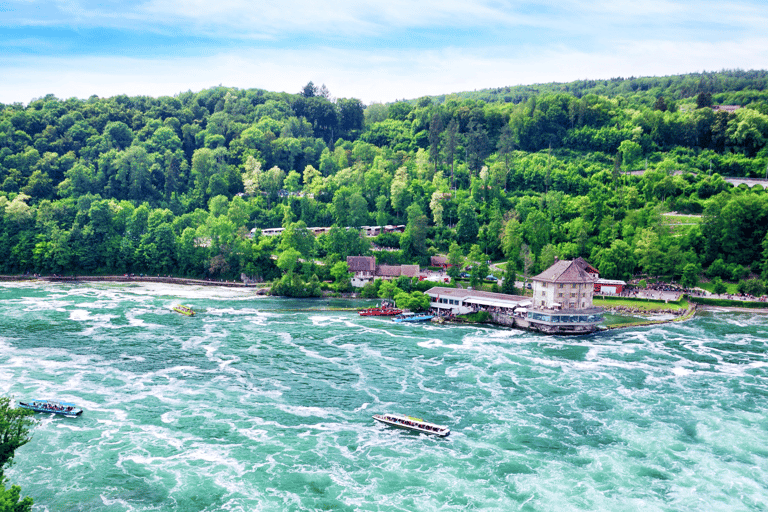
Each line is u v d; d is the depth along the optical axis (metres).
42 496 89.31
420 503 88.69
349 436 109.44
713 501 88.88
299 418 116.56
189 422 113.81
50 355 149.88
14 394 123.81
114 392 127.19
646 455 102.25
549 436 109.38
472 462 100.31
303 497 90.06
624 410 119.81
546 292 186.75
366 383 134.75
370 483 93.94
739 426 112.19
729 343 167.12
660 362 149.50
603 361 150.50
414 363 148.38
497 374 140.62
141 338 167.00
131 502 88.38
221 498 89.56
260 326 184.12
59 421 113.06
